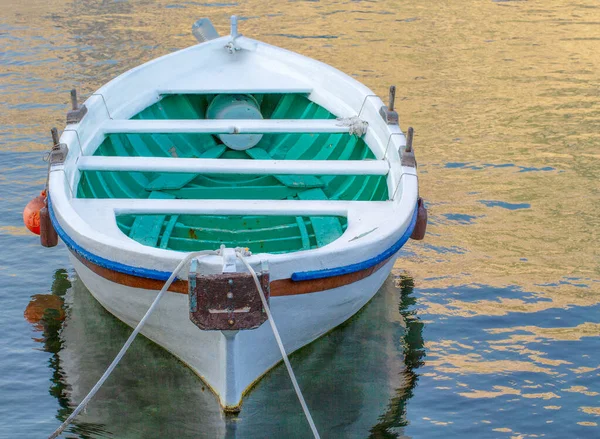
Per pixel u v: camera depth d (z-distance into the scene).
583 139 10.42
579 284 7.04
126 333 6.28
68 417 5.27
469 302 6.77
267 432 5.25
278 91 8.31
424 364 5.98
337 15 16.70
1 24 15.34
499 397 5.64
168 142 8.16
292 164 6.49
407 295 6.87
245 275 4.58
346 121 7.29
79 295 6.86
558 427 5.35
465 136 10.52
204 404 5.46
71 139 6.48
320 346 6.11
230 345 4.89
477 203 8.55
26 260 7.41
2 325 6.41
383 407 5.52
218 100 8.47
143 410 5.43
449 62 13.77
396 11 17.17
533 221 8.16
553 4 17.89
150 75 8.33
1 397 5.58
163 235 6.34
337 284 5.27
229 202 6.04
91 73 12.66
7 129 10.31
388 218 5.68
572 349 6.16
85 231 5.34
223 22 15.91
